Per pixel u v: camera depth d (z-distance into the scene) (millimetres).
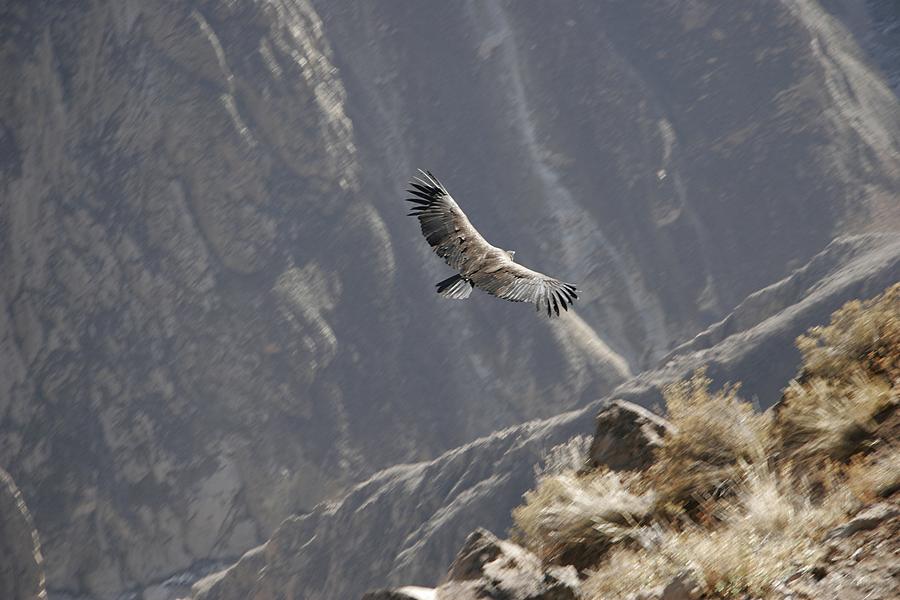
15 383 131375
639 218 153625
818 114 158875
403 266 146625
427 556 74875
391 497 86625
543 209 154625
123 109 142875
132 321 134625
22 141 142000
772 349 83250
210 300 135750
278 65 150000
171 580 121562
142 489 125875
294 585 86375
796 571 7273
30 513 124250
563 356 134875
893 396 9398
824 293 87188
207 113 142750
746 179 156625
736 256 151250
